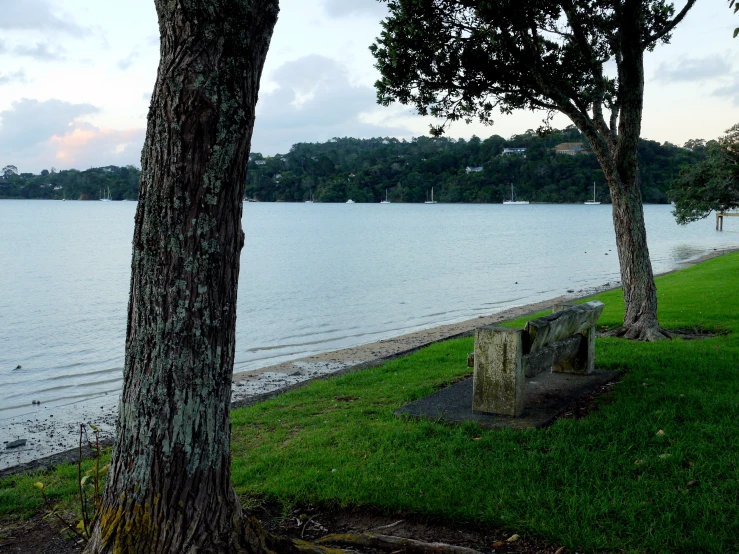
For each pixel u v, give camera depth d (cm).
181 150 277
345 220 9856
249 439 578
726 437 455
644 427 484
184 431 286
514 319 1438
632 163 933
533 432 496
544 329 561
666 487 384
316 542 353
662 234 6419
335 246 4738
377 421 580
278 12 299
